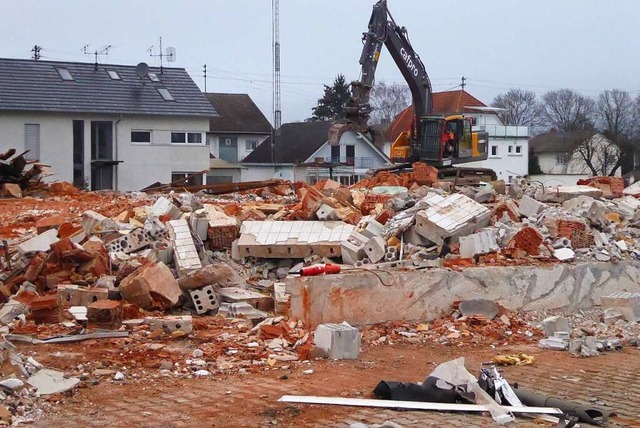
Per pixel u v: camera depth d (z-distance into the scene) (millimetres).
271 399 9609
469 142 34469
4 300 13906
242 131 70000
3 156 29219
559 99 89562
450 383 9852
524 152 67875
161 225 16641
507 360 11930
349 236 16156
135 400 9445
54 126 47094
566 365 11969
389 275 13594
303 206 17922
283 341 12102
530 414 9258
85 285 14586
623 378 11266
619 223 19219
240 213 18641
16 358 10117
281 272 16062
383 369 11242
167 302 13883
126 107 48906
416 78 34469
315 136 62375
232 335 12414
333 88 91625
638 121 77062
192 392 9820
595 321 15016
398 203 18891
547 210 18406
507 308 14781
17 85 47281
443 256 15852
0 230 19625
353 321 13172
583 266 15828
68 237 16281
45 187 29281
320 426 8672
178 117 50156
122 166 48781
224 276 14289
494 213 17938
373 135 31578
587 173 71438
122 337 12164
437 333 13445
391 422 8508
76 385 9812
